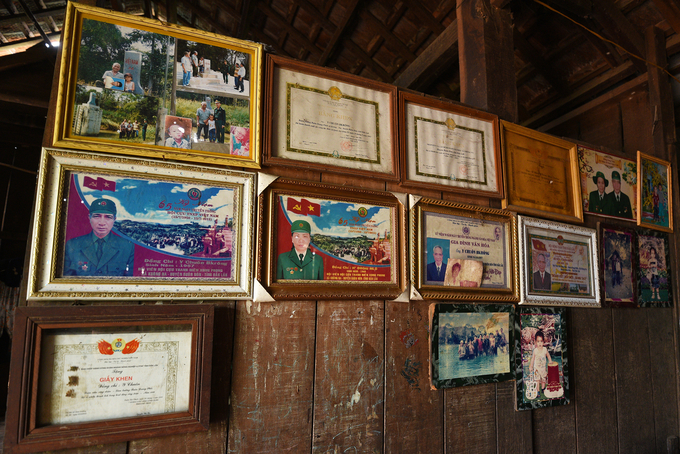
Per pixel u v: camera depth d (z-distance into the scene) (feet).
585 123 11.90
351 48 14.98
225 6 17.48
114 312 4.09
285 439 4.90
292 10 15.53
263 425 4.81
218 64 5.19
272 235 5.08
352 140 5.89
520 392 6.66
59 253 4.08
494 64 7.55
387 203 5.91
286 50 18.61
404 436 5.65
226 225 4.88
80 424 3.89
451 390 6.12
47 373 3.87
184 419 4.27
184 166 4.74
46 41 14.29
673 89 10.82
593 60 11.23
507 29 7.89
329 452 5.13
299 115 5.59
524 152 7.50
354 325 5.51
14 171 16.38
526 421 6.73
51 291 3.96
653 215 9.31
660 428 8.53
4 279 14.55
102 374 4.07
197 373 4.38
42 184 4.10
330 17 14.55
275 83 5.51
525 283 6.92
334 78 5.93
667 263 9.49
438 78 13.58
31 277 3.90
